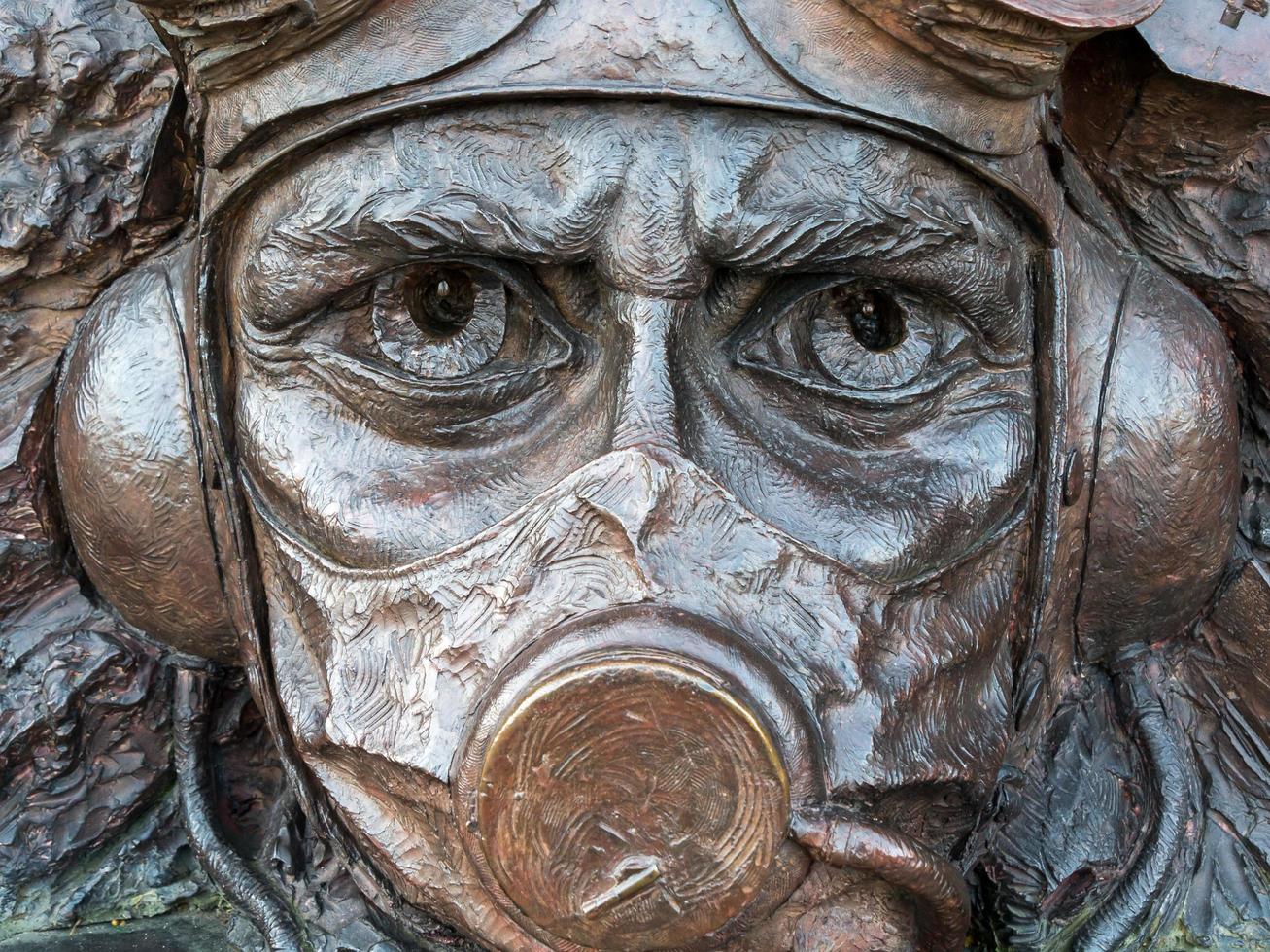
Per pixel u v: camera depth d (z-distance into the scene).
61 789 0.50
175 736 0.50
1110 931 0.48
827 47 0.38
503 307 0.41
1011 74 0.39
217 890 0.50
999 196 0.41
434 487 0.41
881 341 0.42
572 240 0.39
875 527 0.41
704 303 0.40
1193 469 0.45
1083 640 0.49
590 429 0.40
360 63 0.38
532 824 0.38
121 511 0.46
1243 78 0.43
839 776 0.39
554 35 0.38
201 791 0.49
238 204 0.41
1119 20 0.38
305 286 0.40
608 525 0.38
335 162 0.39
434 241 0.39
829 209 0.39
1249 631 0.50
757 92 0.38
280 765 0.51
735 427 0.40
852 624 0.39
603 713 0.37
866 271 0.40
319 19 0.38
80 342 0.47
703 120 0.38
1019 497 0.43
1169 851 0.48
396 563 0.41
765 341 0.41
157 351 0.45
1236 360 0.49
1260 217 0.46
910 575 0.41
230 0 0.38
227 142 0.40
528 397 0.41
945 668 0.41
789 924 0.40
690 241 0.39
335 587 0.41
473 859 0.39
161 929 0.49
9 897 0.50
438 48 0.38
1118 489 0.45
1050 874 0.49
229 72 0.39
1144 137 0.45
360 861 0.45
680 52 0.38
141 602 0.47
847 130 0.39
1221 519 0.47
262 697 0.44
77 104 0.46
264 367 0.42
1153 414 0.45
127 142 0.47
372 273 0.40
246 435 0.43
